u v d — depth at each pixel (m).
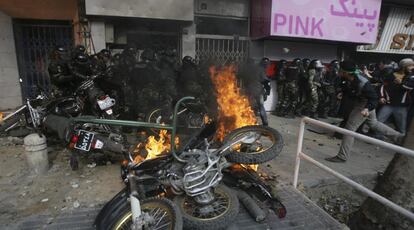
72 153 3.92
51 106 4.72
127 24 7.93
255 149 3.30
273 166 4.38
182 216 2.48
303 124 3.53
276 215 2.93
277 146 3.07
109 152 3.87
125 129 5.84
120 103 5.69
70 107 4.70
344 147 4.70
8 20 7.35
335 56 9.75
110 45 7.89
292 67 8.30
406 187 2.69
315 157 4.97
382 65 8.12
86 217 2.86
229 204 2.62
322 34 8.27
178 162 2.80
